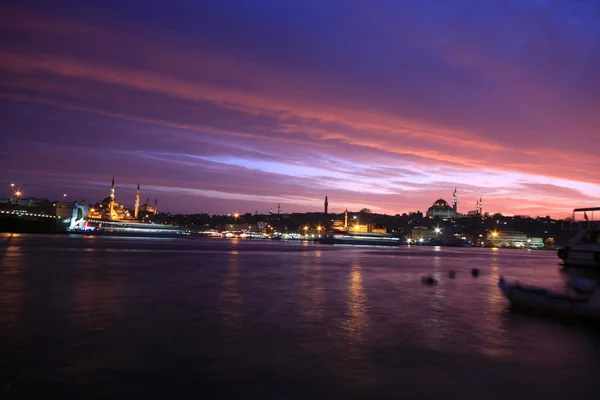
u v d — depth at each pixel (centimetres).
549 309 2094
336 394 1023
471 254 13775
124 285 2875
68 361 1214
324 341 1509
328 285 3250
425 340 1564
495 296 2831
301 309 2148
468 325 1845
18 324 1641
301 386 1071
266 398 989
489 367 1262
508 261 9194
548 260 10838
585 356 1395
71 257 5425
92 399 959
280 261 6216
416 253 12619
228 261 5831
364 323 1838
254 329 1669
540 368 1266
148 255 6612
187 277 3528
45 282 2894
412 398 1016
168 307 2092
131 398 970
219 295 2555
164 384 1060
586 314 1925
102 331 1566
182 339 1485
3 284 2734
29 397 960
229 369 1183
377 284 3422
